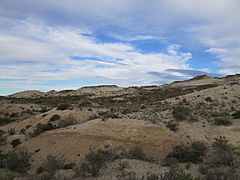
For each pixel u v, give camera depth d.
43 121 43.41
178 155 21.70
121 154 24.16
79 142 28.38
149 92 101.12
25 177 16.14
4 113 60.94
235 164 17.42
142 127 31.22
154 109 45.66
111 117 35.44
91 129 30.55
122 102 74.81
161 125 33.75
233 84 65.88
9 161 23.55
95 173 15.70
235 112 40.72
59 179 15.41
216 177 13.91
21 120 50.41
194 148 23.12
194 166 18.14
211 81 125.38
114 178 14.75
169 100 54.97
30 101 90.75
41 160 26.53
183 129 34.38
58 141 29.44
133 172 15.36
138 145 25.84
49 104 80.62
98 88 149.88
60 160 23.97
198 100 50.78
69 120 41.09
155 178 13.77
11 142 34.78
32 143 31.09
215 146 21.70
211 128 35.38
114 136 29.02
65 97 111.31
